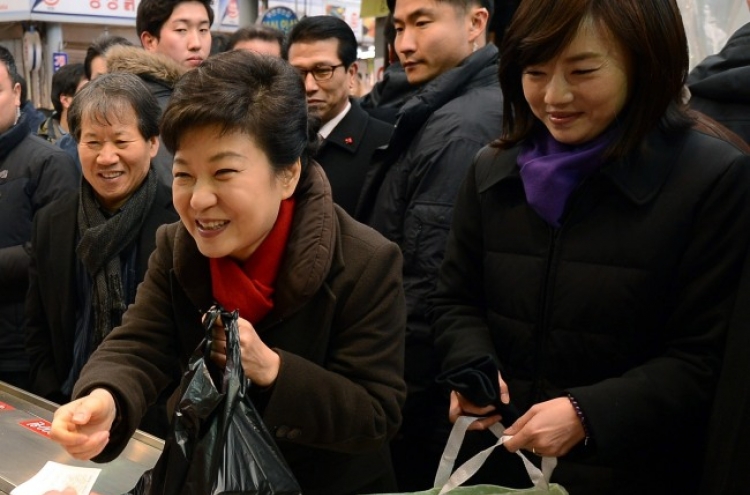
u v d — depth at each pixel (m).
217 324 0.91
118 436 0.96
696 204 1.12
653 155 1.15
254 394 0.98
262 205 0.95
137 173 1.87
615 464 1.14
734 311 1.08
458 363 1.27
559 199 1.19
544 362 1.25
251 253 1.03
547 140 1.28
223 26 4.78
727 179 1.11
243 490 0.81
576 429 1.09
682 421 1.13
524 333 1.26
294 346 1.07
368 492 1.22
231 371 0.85
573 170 1.18
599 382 1.17
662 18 1.09
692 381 1.12
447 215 1.75
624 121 1.15
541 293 1.24
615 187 1.16
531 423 1.08
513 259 1.28
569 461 1.24
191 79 0.93
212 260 1.04
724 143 1.15
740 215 1.10
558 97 1.12
